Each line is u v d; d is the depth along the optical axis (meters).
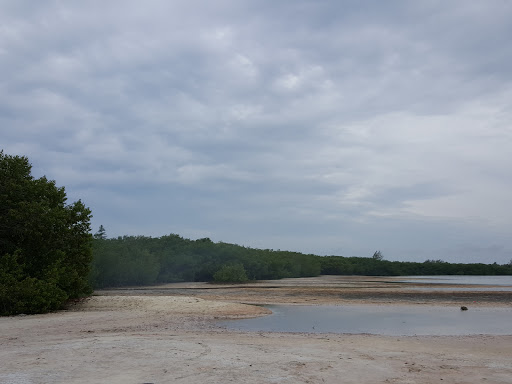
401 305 29.86
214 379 7.88
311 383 7.89
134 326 17.73
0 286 21.17
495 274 144.00
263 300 33.31
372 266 128.12
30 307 21.97
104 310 24.78
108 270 53.81
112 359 9.52
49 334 14.88
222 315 22.70
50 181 27.70
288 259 96.50
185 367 8.83
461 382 8.40
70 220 26.39
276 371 8.73
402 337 15.68
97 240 65.62
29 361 9.27
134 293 42.56
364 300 33.69
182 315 22.36
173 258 72.00
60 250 25.61
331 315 23.73
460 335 16.53
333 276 109.19
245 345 12.15
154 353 10.28
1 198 24.39
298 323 20.17
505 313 25.25
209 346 11.58
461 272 140.62
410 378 8.62
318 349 11.95
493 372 9.41
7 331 15.67
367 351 11.95
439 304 30.67
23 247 24.69
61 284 24.70
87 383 7.41
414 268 138.38
